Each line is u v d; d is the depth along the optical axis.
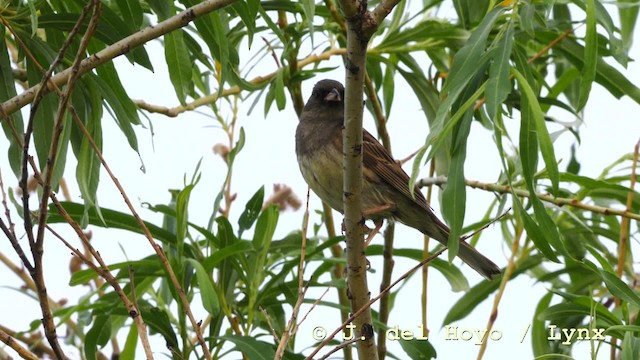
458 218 7.80
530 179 8.00
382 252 11.73
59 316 11.06
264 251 10.43
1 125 9.31
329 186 11.23
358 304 8.62
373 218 11.62
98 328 10.66
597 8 8.94
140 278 10.77
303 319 7.85
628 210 11.00
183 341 9.80
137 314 7.00
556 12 12.42
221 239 10.64
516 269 12.50
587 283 12.46
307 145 11.29
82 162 9.16
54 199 7.02
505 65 7.82
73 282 10.63
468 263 10.93
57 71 9.52
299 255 10.84
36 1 9.39
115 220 10.36
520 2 9.41
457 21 12.75
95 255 7.05
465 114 8.05
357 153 7.88
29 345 11.91
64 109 6.80
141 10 9.41
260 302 10.51
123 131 9.41
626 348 8.57
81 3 9.53
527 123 7.88
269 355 9.45
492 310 11.12
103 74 9.65
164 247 10.64
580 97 7.95
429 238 11.95
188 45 10.87
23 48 8.67
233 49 10.17
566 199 11.08
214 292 9.25
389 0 7.08
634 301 8.93
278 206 11.34
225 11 10.65
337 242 10.59
